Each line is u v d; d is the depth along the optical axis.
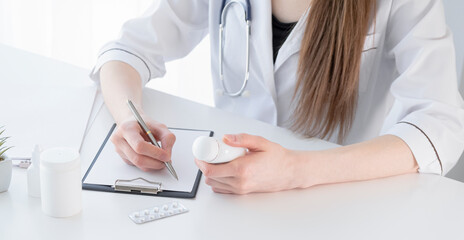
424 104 1.04
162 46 1.30
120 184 0.83
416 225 0.79
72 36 2.19
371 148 0.93
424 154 0.95
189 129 1.05
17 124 1.02
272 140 1.04
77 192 0.76
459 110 1.02
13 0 2.17
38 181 0.79
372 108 1.28
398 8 1.13
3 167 0.79
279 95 1.25
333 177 0.88
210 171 0.80
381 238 0.75
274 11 1.21
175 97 1.20
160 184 0.84
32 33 2.23
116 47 1.22
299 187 0.87
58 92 1.18
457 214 0.83
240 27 1.24
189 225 0.75
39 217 0.75
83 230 0.73
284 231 0.75
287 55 1.19
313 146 1.03
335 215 0.80
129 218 0.76
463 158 1.59
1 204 0.78
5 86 1.18
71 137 0.99
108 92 1.10
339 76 1.10
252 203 0.82
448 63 1.07
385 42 1.19
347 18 1.05
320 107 1.12
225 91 1.32
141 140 0.87
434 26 1.10
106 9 2.19
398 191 0.88
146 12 1.33
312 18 1.08
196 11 1.35
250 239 0.73
